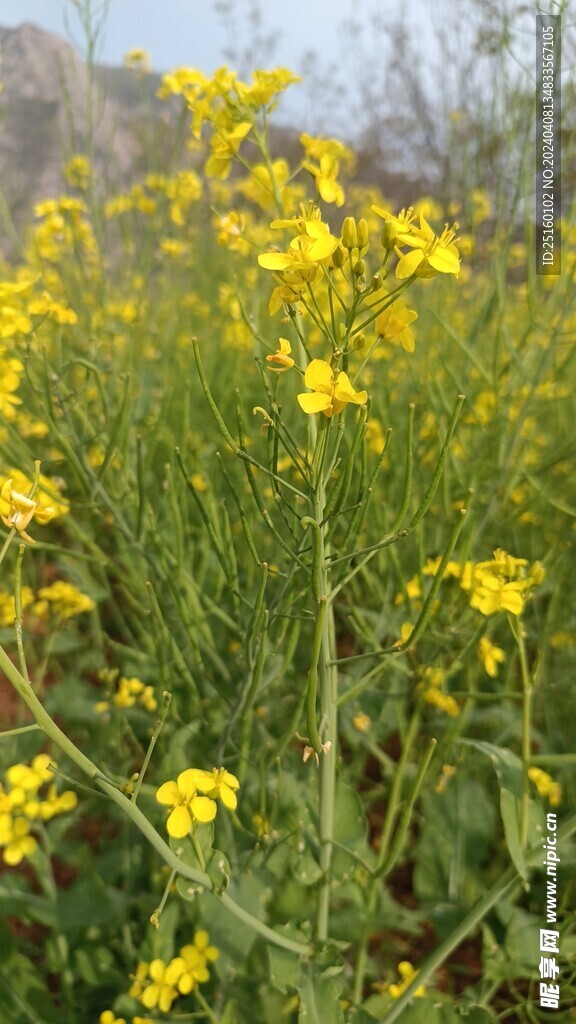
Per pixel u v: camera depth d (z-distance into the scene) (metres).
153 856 0.34
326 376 0.18
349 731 0.36
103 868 0.34
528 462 0.50
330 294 0.19
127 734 0.39
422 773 0.21
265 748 0.28
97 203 0.57
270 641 0.34
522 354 0.43
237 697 0.27
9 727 0.45
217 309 0.65
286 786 0.31
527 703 0.23
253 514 0.41
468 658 0.31
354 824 0.27
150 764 0.39
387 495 0.44
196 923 0.28
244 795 0.32
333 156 0.26
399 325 0.19
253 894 0.28
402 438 0.44
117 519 0.34
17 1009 0.31
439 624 0.32
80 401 0.39
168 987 0.26
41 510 0.17
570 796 0.36
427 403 0.46
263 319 0.58
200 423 0.52
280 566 0.39
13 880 0.34
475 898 0.32
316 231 0.18
